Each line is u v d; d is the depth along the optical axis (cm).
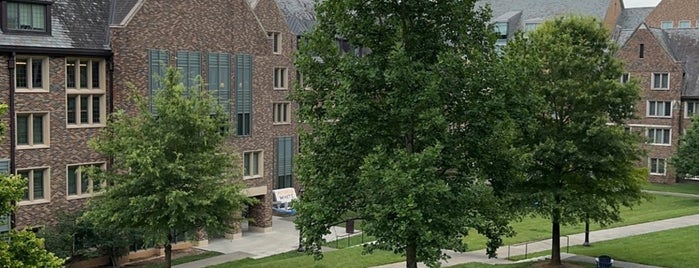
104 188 2802
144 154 2541
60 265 1823
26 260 1780
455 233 1825
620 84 2578
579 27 2678
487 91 1888
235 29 4184
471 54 1870
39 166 3328
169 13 3784
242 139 4259
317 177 1975
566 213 2573
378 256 3250
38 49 3272
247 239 4216
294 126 5381
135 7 3631
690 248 3203
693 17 8481
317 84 1933
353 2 1847
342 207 1991
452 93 1878
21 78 3284
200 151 2691
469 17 1906
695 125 5578
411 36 1866
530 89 2109
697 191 6053
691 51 6781
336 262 3136
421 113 1748
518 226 4256
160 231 2634
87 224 3216
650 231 3869
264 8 5097
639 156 2753
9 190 1733
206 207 2678
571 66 2558
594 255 3139
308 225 1962
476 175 1919
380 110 1875
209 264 3472
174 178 2617
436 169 1783
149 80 3706
